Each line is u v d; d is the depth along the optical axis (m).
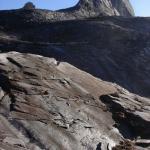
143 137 23.36
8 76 21.12
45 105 20.38
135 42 72.75
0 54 23.44
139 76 61.31
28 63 23.84
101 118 22.62
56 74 24.48
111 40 73.00
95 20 84.38
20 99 19.66
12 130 17.23
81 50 66.31
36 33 81.69
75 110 21.61
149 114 25.39
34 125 18.20
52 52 64.31
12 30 86.81
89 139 19.53
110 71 61.22
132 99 27.88
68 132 19.20
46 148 17.14
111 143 20.39
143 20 84.81
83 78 26.59
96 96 25.30
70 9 114.31
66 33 79.06
